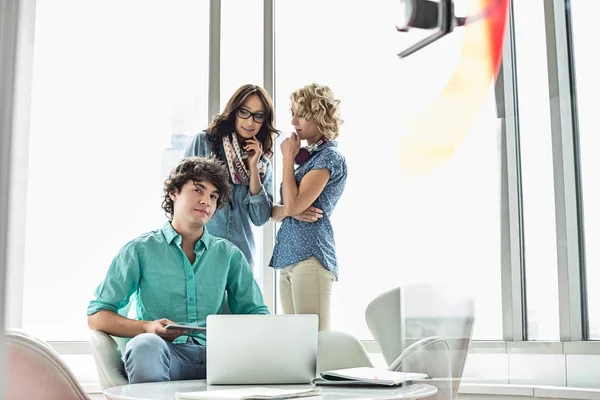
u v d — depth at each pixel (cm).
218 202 219
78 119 283
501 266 159
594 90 200
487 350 157
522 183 183
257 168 253
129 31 292
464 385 153
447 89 89
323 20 291
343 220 276
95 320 194
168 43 294
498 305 166
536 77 194
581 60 199
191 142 258
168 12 295
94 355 188
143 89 291
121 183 285
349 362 195
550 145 196
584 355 182
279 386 146
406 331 99
